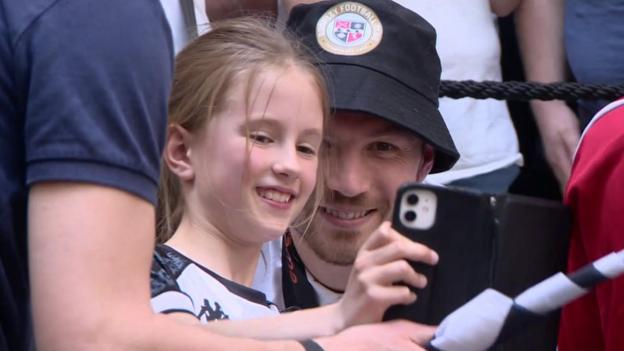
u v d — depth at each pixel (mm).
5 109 3254
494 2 7543
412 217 3475
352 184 4840
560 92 5711
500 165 7305
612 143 4047
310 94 4242
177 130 4234
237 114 4148
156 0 3375
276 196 4172
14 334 3400
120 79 3223
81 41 3211
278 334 3576
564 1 7648
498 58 7445
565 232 3717
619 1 7301
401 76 4906
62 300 3088
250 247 4273
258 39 4309
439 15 7320
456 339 3350
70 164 3154
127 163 3199
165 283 3984
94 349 3078
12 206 3283
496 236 3475
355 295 3496
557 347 4383
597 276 3375
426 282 3459
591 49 7410
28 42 3225
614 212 4012
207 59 4242
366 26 4965
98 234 3135
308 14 5051
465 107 7250
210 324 3650
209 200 4188
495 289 3471
